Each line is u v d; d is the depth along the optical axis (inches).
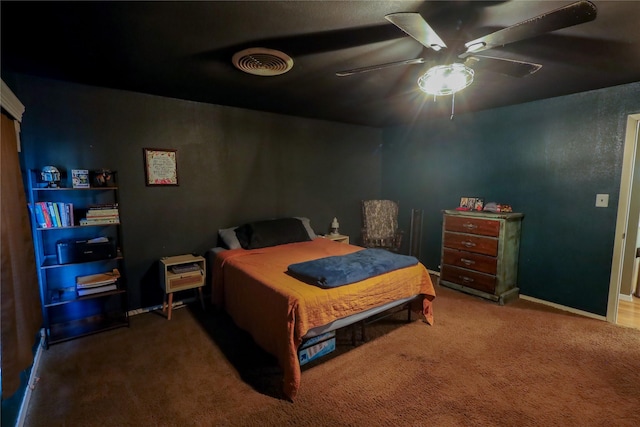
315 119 167.3
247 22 66.1
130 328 108.7
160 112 121.8
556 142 124.2
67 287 107.7
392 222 186.2
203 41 74.7
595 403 72.6
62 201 105.1
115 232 116.0
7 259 59.9
